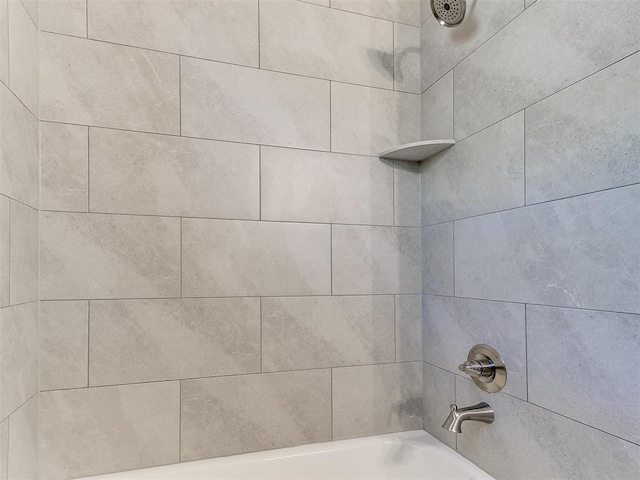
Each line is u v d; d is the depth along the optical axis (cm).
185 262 139
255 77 149
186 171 140
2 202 96
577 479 100
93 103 131
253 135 148
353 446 150
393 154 161
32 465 117
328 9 160
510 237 123
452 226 150
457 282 147
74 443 126
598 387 95
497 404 127
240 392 143
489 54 132
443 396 153
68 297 127
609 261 93
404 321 165
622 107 91
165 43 139
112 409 130
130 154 134
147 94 136
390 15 169
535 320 113
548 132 110
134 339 133
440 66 159
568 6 105
